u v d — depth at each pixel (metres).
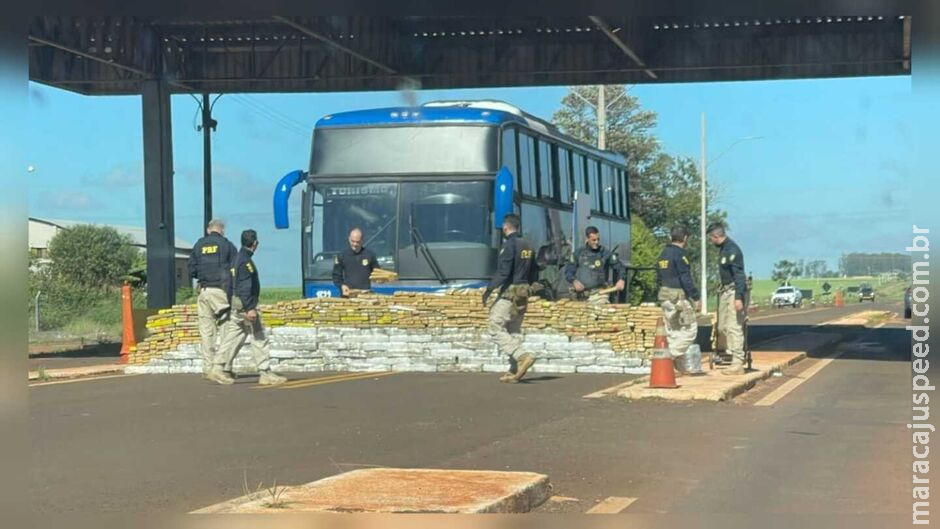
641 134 67.38
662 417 11.86
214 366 15.62
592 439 10.41
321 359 17.56
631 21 24.06
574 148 24.78
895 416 12.00
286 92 29.84
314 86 29.55
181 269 51.91
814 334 28.72
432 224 18.97
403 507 7.02
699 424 11.36
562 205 23.25
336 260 18.25
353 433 10.77
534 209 20.97
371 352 17.48
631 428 11.08
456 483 7.77
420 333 17.41
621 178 30.27
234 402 13.30
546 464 9.18
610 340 16.78
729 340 15.70
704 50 26.59
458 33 27.31
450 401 13.24
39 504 7.61
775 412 12.32
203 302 15.71
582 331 16.84
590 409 12.48
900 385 15.34
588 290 19.09
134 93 30.64
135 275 45.97
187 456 9.50
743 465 9.17
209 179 33.25
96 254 45.44
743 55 26.47
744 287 15.67
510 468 8.98
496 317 15.19
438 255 18.83
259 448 9.91
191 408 12.76
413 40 27.62
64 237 45.75
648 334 16.73
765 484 8.44
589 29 26.78
